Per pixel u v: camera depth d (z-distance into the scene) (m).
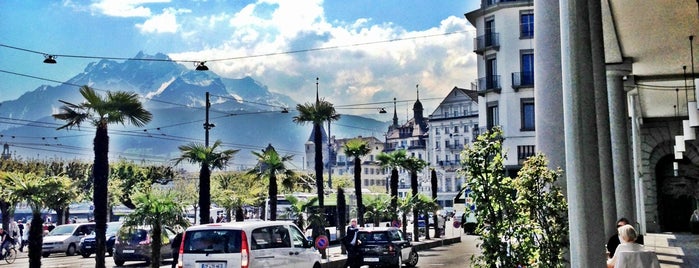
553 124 10.59
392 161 41.38
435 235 46.06
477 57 58.56
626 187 22.95
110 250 33.09
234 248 14.21
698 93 16.55
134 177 54.22
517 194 8.80
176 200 19.23
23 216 58.28
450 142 112.94
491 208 8.68
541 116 10.72
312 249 16.86
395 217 40.41
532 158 9.06
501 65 55.78
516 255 8.50
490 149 8.90
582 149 8.46
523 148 53.97
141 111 19.92
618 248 9.52
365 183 150.50
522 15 55.28
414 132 143.25
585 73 8.59
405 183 123.19
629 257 9.27
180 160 26.66
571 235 8.43
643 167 39.41
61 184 18.33
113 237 33.19
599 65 12.02
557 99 10.62
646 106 34.88
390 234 24.59
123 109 19.58
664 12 17.84
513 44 55.22
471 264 8.79
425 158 138.50
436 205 41.19
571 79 8.62
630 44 21.41
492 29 56.91
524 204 8.67
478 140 9.02
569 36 8.69
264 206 49.66
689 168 38.72
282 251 15.34
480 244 8.73
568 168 8.55
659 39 20.72
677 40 20.84
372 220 42.25
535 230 8.59
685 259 21.42
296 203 35.03
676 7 17.45
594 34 12.02
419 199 40.44
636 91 29.62
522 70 54.84
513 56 55.16
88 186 56.09
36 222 18.02
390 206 40.44
